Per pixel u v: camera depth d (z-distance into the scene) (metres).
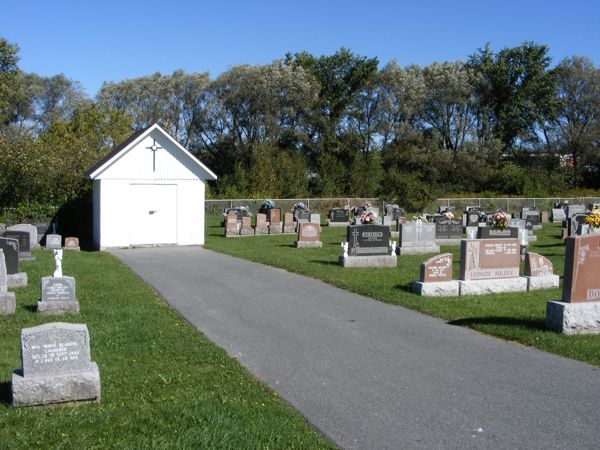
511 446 6.21
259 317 12.23
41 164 29.92
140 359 9.11
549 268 15.99
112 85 71.62
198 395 7.52
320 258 21.89
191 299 14.16
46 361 7.12
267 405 7.24
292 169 60.78
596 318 10.58
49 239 25.78
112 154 28.42
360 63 74.44
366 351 9.72
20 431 6.32
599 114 71.62
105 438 6.23
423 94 71.75
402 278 17.06
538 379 8.29
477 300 13.98
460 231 28.92
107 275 17.64
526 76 72.31
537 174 65.94
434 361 9.16
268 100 68.06
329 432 6.54
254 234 33.91
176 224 27.38
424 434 6.50
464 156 67.88
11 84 54.66
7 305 12.09
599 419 6.90
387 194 47.16
